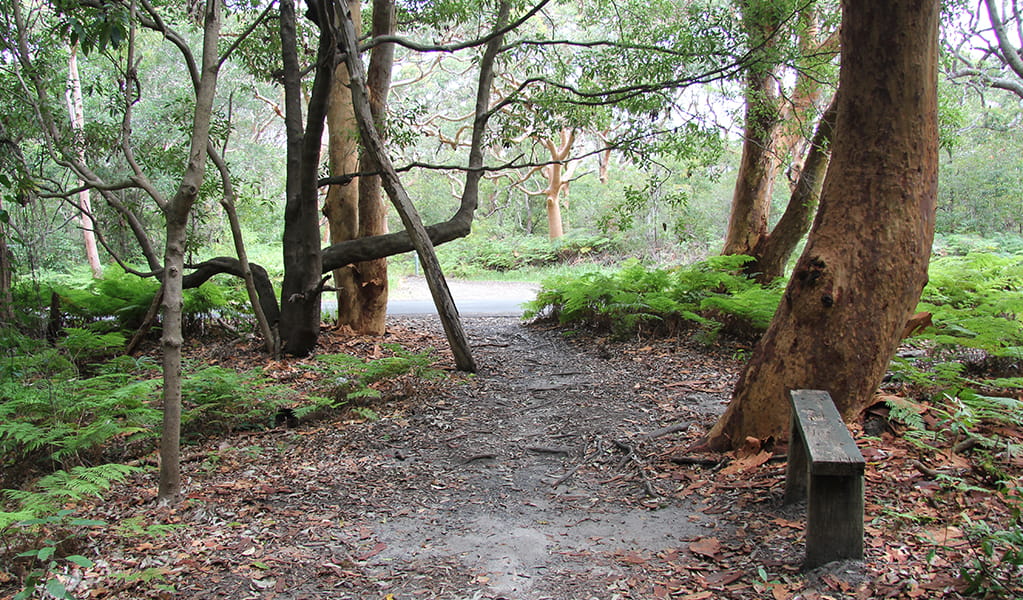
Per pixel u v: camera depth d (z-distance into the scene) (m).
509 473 4.99
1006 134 22.23
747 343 8.84
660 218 24.09
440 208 34.19
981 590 2.69
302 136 8.90
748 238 11.95
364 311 10.78
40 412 5.37
